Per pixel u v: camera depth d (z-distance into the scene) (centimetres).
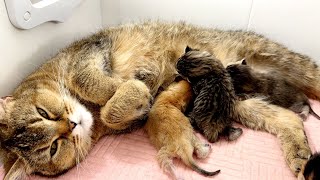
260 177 24
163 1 37
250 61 33
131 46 31
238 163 25
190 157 25
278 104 29
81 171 25
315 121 29
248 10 35
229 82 28
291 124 28
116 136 29
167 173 25
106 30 33
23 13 26
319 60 35
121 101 26
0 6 25
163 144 26
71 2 32
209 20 37
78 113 26
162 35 33
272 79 30
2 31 25
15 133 23
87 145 27
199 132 28
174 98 28
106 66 28
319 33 34
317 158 22
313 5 32
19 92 26
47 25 30
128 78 30
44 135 24
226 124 27
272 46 32
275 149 27
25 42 28
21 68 28
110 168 25
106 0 39
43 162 24
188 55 30
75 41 32
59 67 28
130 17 39
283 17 34
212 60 29
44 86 26
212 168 25
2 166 26
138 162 26
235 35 33
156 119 27
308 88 32
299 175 23
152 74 31
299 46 35
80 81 27
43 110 25
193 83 29
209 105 27
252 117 29
